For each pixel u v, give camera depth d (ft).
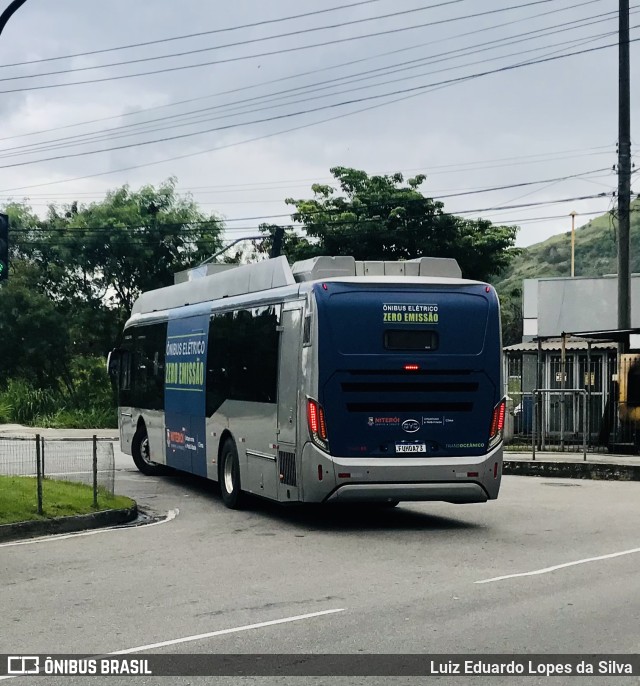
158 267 163.94
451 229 153.48
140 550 40.68
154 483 67.82
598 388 96.17
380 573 35.24
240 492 53.93
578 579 34.01
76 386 161.99
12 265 162.61
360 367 45.91
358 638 25.62
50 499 49.85
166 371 66.59
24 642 25.43
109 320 161.99
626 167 87.30
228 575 34.88
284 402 47.93
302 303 47.06
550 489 65.98
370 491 45.68
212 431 57.72
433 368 46.68
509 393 101.14
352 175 159.84
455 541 43.11
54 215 168.96
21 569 36.24
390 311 46.50
